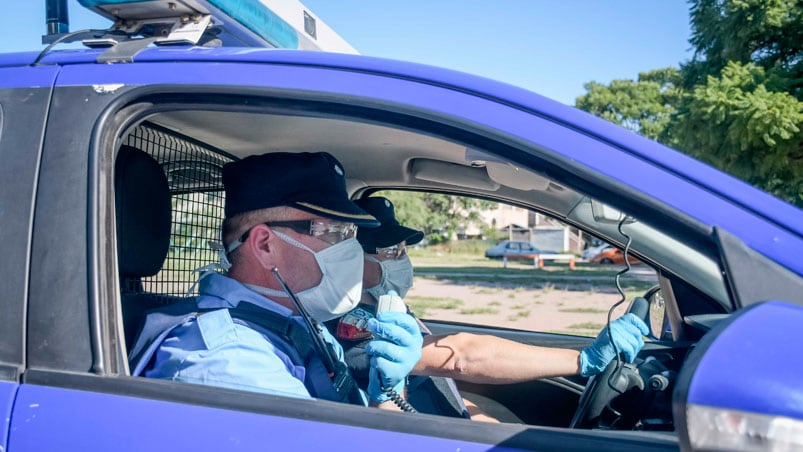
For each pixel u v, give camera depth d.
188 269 2.28
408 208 34.16
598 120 1.33
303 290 1.86
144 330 1.68
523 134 1.31
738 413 0.92
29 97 1.51
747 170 11.95
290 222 1.83
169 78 1.47
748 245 1.17
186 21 1.63
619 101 44.50
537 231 37.91
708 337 1.02
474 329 3.16
